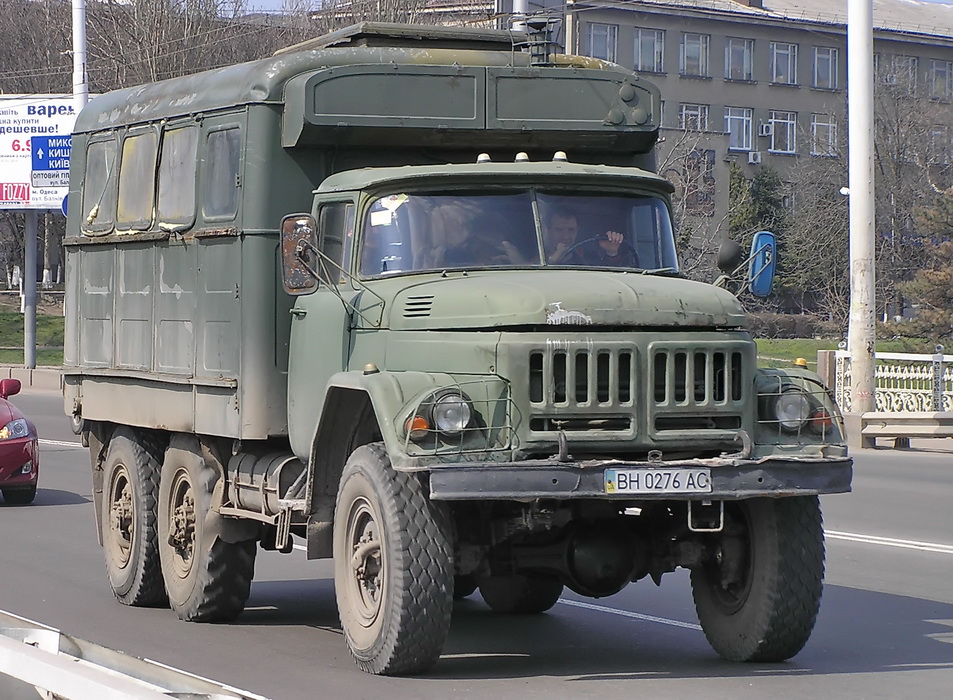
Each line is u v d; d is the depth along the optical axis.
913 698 8.62
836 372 29.53
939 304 55.69
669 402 8.70
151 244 12.03
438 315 9.02
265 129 10.57
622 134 11.21
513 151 11.12
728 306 9.02
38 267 90.75
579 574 9.24
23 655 6.25
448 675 9.13
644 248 10.16
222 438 11.09
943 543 15.59
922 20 102.38
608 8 86.75
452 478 8.19
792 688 8.83
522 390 8.52
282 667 9.53
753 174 89.12
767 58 93.00
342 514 9.11
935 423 26.94
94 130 13.23
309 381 10.16
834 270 70.00
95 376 13.00
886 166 72.19
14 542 15.71
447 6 52.59
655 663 9.63
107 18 58.66
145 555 11.94
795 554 9.14
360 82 10.52
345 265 10.04
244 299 10.55
